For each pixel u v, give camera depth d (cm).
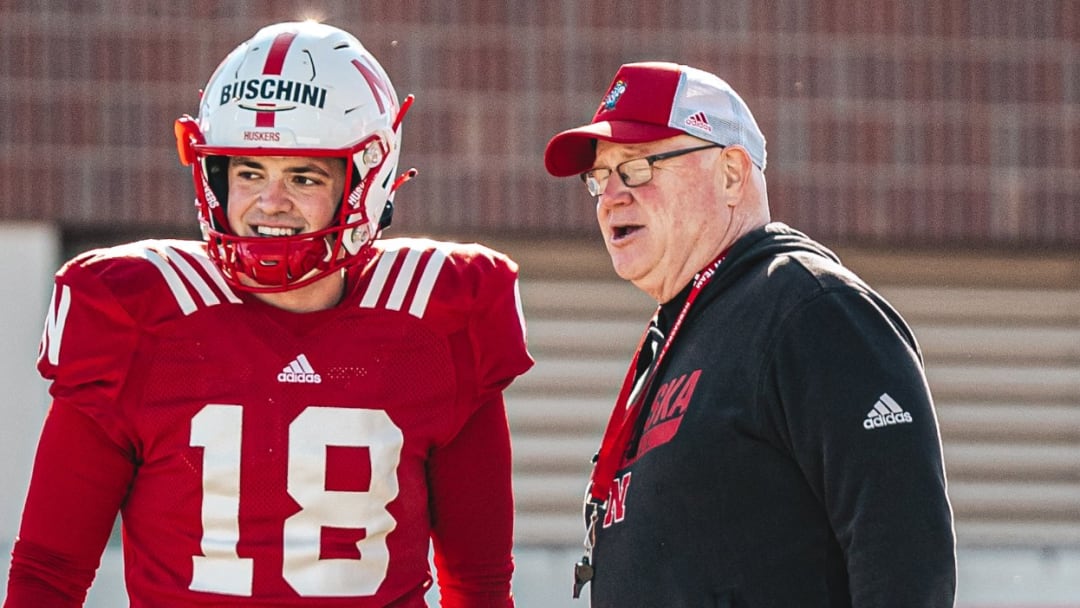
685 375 1031
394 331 1051
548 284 2714
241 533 1007
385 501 1031
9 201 2592
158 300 1027
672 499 1000
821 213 2712
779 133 2700
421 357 1056
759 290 1011
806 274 995
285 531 1009
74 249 2652
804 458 963
